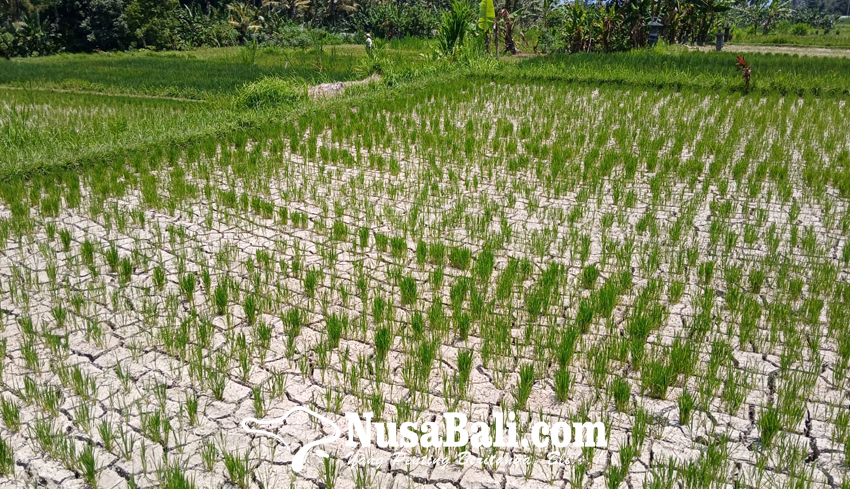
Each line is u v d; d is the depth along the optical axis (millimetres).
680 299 5348
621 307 5234
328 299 5340
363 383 4270
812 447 3693
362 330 4766
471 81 15570
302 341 4746
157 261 5984
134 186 7988
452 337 4797
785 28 40000
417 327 4676
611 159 8688
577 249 6176
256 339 4738
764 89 13938
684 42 27219
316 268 5887
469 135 10438
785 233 6633
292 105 12672
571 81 15266
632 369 4406
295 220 6789
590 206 7410
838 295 5238
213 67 23031
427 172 8344
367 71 18391
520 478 3479
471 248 6305
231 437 3783
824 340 4738
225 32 39281
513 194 7805
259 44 34250
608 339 4727
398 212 7223
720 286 5586
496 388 4223
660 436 3768
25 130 9875
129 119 11977
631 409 4004
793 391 4000
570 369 4410
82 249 5926
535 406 4043
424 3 40875
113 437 3660
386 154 9547
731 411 3959
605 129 10555
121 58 29844
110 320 4980
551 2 29000
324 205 7156
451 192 7805
